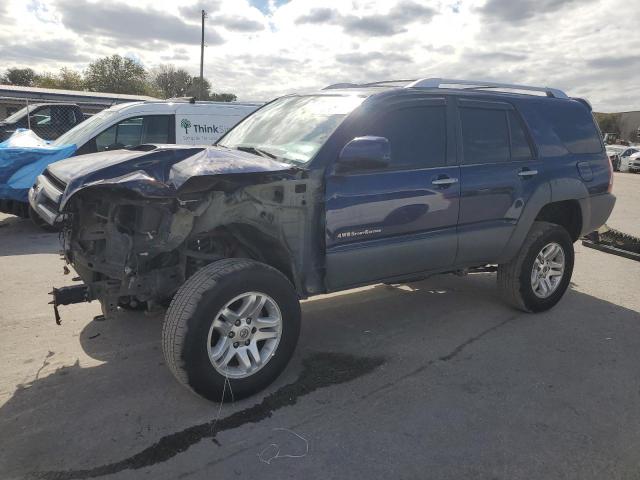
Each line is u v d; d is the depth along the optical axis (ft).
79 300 11.23
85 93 66.08
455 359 13.32
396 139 13.01
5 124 39.96
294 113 14.14
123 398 11.06
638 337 15.01
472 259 14.75
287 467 9.00
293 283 12.05
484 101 14.93
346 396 11.38
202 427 10.08
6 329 14.47
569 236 16.63
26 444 9.46
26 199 25.76
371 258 12.56
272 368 11.27
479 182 14.23
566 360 13.39
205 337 10.16
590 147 17.43
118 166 10.37
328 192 11.71
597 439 10.01
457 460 9.30
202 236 11.56
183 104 31.37
